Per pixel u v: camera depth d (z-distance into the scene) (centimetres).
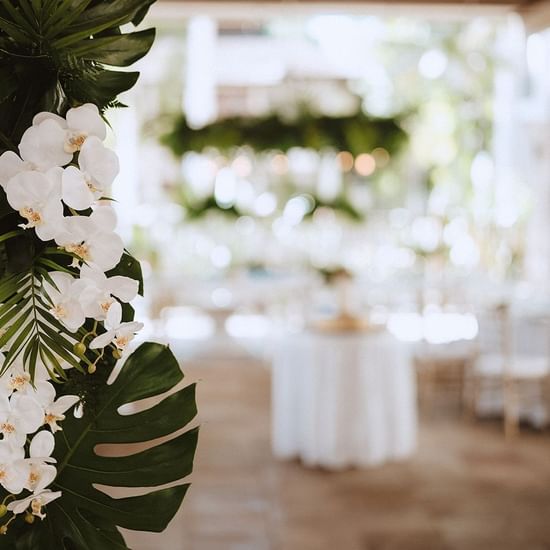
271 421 591
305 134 387
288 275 851
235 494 434
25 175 75
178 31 1124
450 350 620
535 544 366
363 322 507
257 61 1154
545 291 712
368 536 375
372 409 485
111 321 78
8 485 78
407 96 1080
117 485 90
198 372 766
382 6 471
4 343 77
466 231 947
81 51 82
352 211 455
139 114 1061
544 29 482
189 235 968
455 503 421
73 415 89
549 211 889
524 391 592
